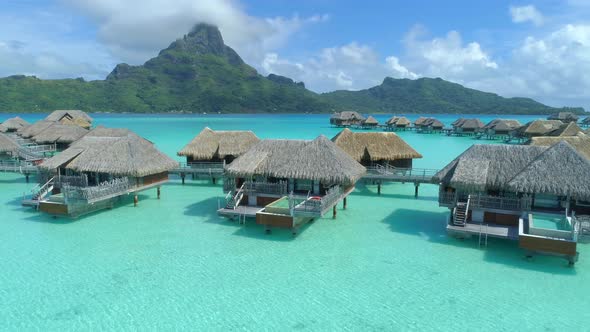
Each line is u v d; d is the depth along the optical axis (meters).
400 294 14.62
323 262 17.41
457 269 16.70
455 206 20.75
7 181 35.25
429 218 24.30
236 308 13.66
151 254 18.16
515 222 19.67
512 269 16.69
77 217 23.41
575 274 16.22
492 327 12.58
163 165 27.91
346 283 15.47
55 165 26.09
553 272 16.39
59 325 12.59
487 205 20.03
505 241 19.86
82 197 22.27
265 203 23.52
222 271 16.45
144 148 27.75
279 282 15.52
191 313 13.33
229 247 19.06
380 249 18.94
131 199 28.64
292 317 13.12
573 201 19.34
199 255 18.08
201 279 15.73
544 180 18.98
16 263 17.08
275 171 22.97
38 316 13.09
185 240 19.97
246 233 21.08
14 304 13.80
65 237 20.27
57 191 26.36
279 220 19.94
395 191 32.34
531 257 17.31
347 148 33.88
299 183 23.94
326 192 22.16
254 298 14.32
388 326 12.63
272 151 24.64
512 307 13.74
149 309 13.55
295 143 24.73
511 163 20.81
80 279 15.66
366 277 15.97
